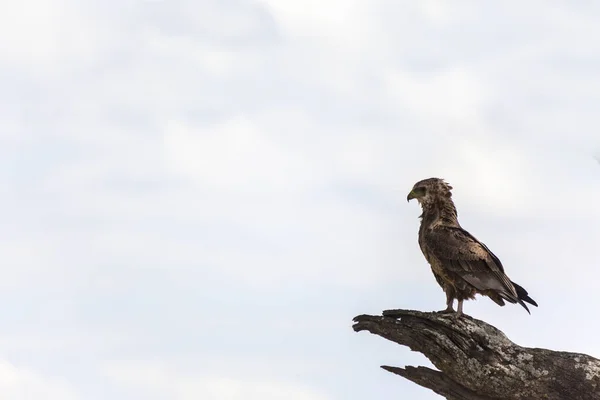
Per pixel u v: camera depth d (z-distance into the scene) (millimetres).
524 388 15133
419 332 15719
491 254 17703
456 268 17516
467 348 15359
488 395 15461
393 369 16312
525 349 15367
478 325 15625
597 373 15000
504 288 17219
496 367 15172
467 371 15336
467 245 17547
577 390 15000
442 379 15805
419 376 16000
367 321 16375
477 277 17312
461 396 15742
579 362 15172
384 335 16234
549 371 15094
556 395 15070
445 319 15648
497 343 15375
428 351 15656
